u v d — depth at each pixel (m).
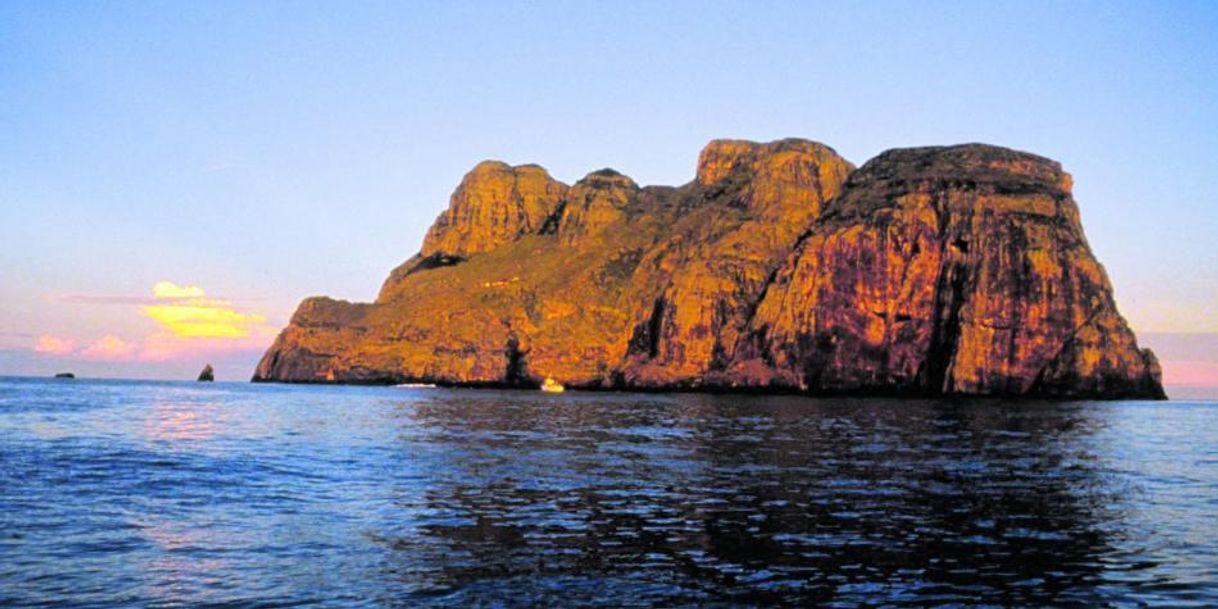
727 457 57.22
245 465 49.53
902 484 44.56
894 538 30.78
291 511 34.78
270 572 25.22
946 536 31.20
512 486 42.53
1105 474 49.84
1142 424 100.06
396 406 129.88
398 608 21.89
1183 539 31.00
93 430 72.94
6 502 35.34
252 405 128.62
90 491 38.81
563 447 63.69
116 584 23.80
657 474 47.78
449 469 49.12
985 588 24.38
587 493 40.50
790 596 23.39
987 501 39.25
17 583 23.72
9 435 66.00
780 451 61.59
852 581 24.95
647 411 121.25
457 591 23.45
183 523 32.03
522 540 29.84
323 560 26.70
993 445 68.62
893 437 75.69
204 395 174.38
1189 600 23.30
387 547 28.56
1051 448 66.62
